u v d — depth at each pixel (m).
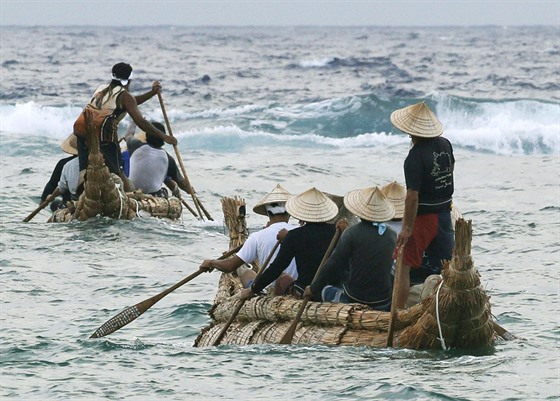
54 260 52.72
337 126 125.75
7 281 48.31
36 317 42.09
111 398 30.39
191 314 42.31
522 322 40.41
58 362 34.56
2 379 32.56
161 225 61.22
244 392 30.56
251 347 35.41
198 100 172.62
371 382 30.81
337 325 35.31
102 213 61.09
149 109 152.62
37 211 63.19
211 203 74.75
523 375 31.52
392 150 107.50
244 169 90.56
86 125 59.81
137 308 38.00
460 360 33.00
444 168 36.00
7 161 93.25
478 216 68.75
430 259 36.66
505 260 54.66
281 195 39.44
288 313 35.97
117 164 61.84
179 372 32.88
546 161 99.88
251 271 39.41
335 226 37.16
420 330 33.53
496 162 99.69
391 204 35.75
